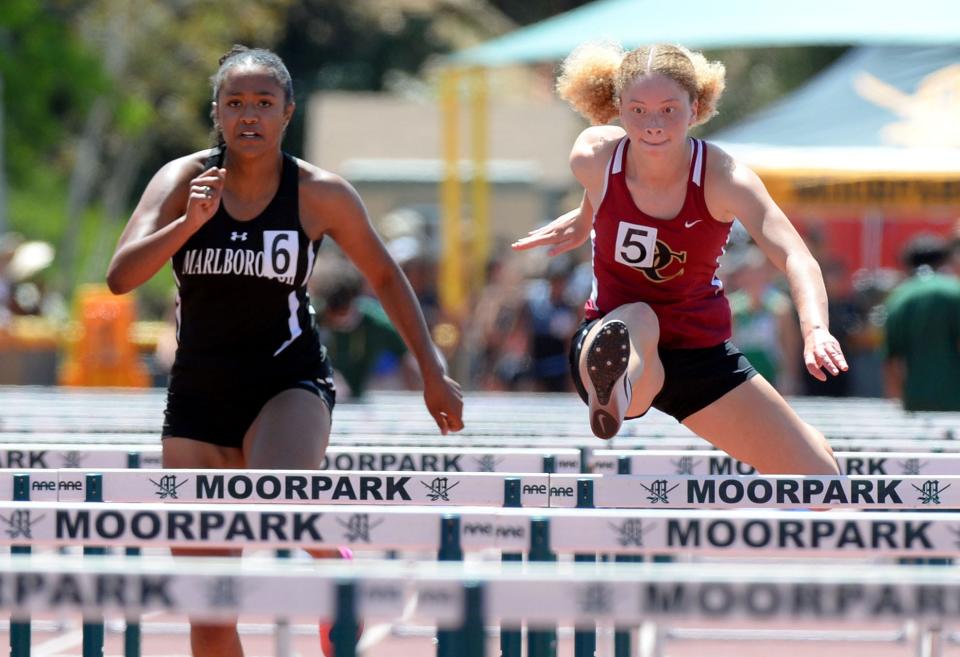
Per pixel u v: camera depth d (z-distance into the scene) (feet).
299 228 52.19
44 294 195.11
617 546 36.27
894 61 173.27
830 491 44.70
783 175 158.40
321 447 51.47
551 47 177.99
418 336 55.42
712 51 357.00
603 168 52.75
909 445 60.23
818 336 47.24
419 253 190.29
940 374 119.85
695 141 51.62
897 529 35.78
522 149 287.69
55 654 83.51
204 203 48.85
